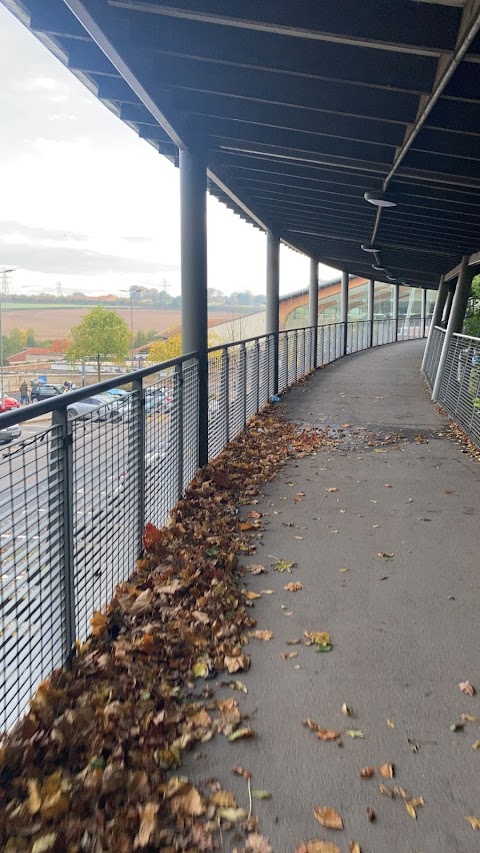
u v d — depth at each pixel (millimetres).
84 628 2662
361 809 1873
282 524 4441
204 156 5793
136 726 2164
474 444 7117
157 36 4117
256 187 8805
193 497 4785
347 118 5387
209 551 3811
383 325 29906
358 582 3475
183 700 2389
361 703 2385
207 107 5324
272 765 2049
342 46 4043
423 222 8930
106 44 3486
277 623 3008
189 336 5578
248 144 6203
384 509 4801
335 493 5242
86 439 2617
